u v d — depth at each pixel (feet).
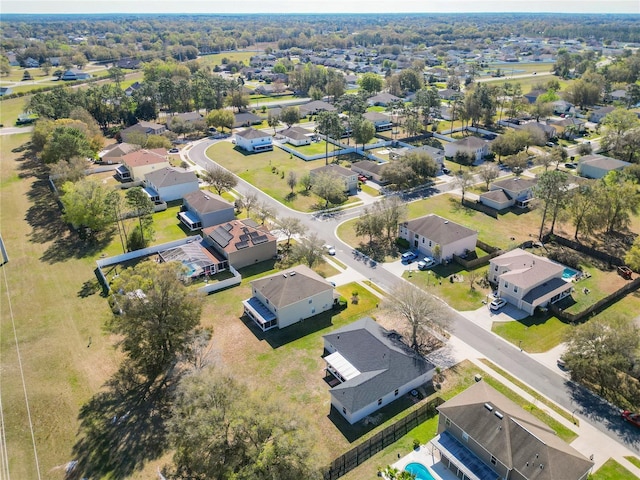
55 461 153.89
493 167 391.04
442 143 508.94
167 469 149.07
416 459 151.64
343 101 601.21
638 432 162.20
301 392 179.52
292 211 345.31
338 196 361.30
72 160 373.40
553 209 292.81
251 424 132.87
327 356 192.54
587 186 311.06
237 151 490.90
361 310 232.53
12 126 568.41
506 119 596.70
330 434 160.35
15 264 274.57
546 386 182.91
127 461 152.87
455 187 387.14
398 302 203.82
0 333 216.13
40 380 187.83
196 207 316.81
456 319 224.33
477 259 270.87
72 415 171.32
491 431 141.69
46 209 346.54
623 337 180.45
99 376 189.88
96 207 291.79
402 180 380.17
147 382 186.19
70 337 213.25
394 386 173.78
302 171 424.87
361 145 504.02
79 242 298.97
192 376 152.35
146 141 472.44
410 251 287.07
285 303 215.72
